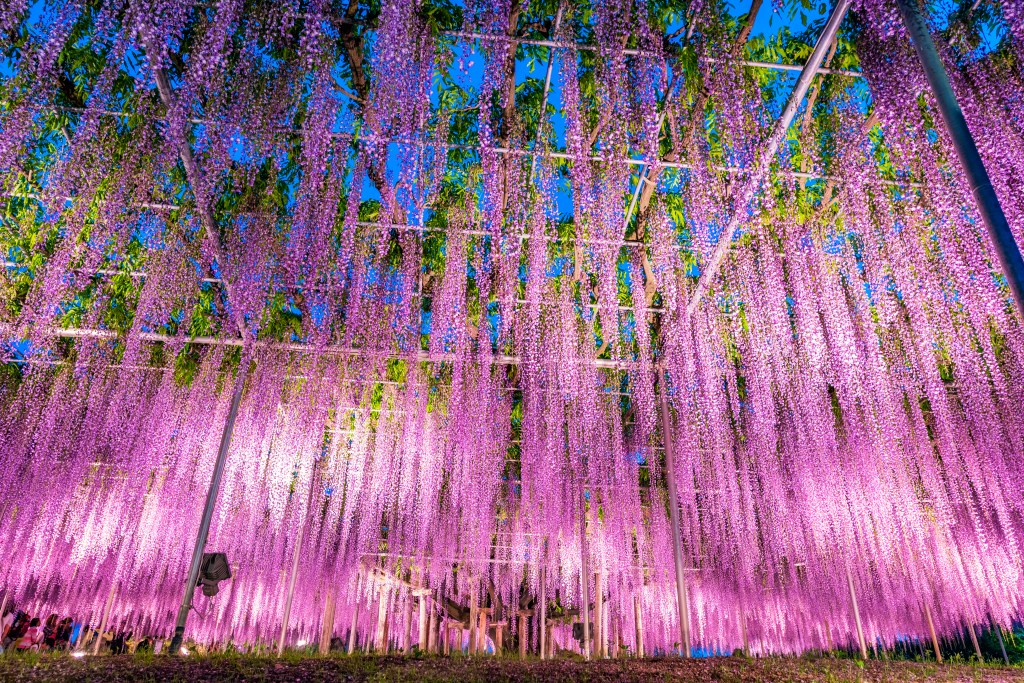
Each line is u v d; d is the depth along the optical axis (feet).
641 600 43.37
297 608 41.83
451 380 29.37
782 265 23.17
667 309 25.14
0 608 37.24
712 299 25.57
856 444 30.19
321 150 16.60
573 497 36.04
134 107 15.74
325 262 22.72
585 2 15.89
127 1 14.03
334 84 16.55
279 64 15.28
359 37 16.74
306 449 28.81
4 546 34.60
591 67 16.55
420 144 16.46
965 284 19.77
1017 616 41.09
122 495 36.09
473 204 22.70
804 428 30.76
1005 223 8.91
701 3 15.02
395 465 33.40
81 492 35.63
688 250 23.84
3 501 30.81
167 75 14.89
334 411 31.42
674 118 17.04
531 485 32.53
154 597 43.73
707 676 18.78
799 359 27.22
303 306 25.57
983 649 53.98
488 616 39.45
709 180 17.75
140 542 37.06
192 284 24.17
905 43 14.52
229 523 36.42
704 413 29.50
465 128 19.20
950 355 26.11
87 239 20.06
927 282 21.42
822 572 41.55
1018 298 8.41
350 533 39.78
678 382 29.25
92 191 16.89
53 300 20.58
